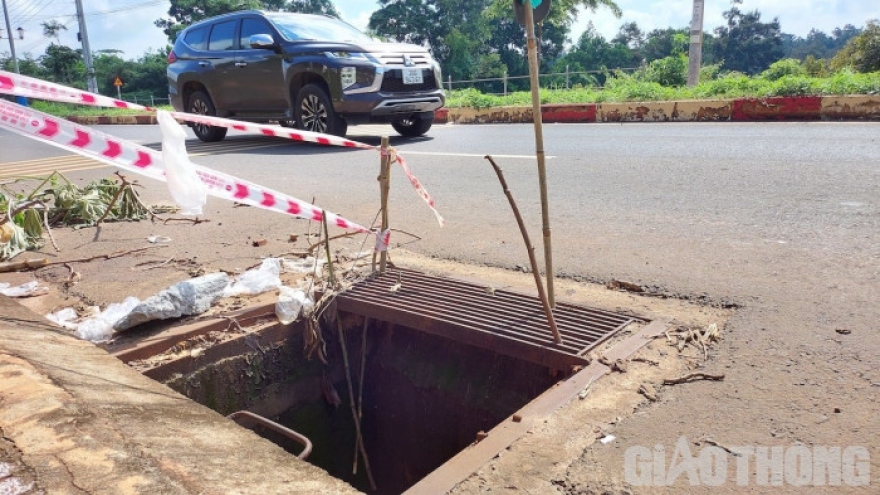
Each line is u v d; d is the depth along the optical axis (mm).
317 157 8156
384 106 8664
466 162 7012
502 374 2611
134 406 1824
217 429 1789
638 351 2322
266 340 2803
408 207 5086
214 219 4957
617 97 12086
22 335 2314
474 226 4395
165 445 1606
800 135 7328
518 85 37625
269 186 6191
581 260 3504
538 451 1744
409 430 2988
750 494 1551
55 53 41406
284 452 1691
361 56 8648
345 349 3023
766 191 4789
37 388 1824
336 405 3049
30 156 10203
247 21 9734
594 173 5945
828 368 2117
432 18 42031
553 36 42531
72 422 1655
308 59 8805
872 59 25922
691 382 2080
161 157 2498
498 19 43500
